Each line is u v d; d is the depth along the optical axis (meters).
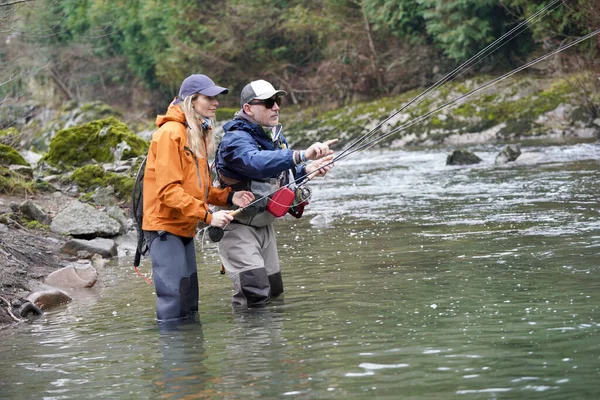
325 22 33.06
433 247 7.18
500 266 5.98
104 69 42.22
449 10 28.12
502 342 3.93
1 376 4.06
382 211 10.40
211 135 5.37
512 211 9.12
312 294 5.62
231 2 36.56
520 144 20.69
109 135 13.03
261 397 3.38
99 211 9.22
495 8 27.73
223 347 4.33
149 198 5.26
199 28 37.00
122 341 4.68
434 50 30.69
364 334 4.32
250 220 5.56
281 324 4.78
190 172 5.21
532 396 3.15
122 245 8.85
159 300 5.26
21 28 14.13
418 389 3.33
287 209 5.56
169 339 4.64
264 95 5.52
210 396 3.46
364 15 31.44
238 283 5.52
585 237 6.94
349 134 26.98
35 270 7.06
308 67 35.47
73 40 40.00
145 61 41.09
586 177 12.05
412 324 4.46
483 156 18.00
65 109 35.81
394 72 31.22
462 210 9.68
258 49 36.16
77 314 5.63
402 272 6.12
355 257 7.04
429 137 24.64
